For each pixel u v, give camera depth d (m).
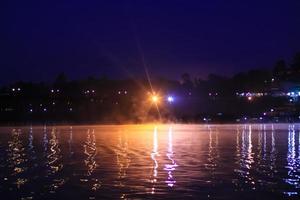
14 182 30.14
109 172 33.78
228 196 25.62
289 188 27.64
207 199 24.95
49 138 76.62
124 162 39.69
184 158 42.69
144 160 41.09
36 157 45.09
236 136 79.12
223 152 48.91
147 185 28.58
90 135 85.19
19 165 38.75
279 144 60.81
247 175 32.19
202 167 36.38
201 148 54.16
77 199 25.12
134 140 69.31
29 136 83.62
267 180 30.27
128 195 25.89
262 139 71.56
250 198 25.19
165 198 25.17
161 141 66.12
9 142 67.75
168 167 36.22
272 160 41.44
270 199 25.03
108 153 48.03
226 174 32.59
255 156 44.97
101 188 27.77
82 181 30.14
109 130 108.62
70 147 56.81
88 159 42.41
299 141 66.25
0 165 38.78
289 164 38.38
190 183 29.14
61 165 38.25
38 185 28.97
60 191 27.11
